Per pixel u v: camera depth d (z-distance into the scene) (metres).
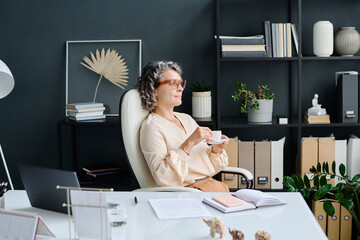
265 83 3.55
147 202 1.89
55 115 3.68
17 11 3.59
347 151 3.33
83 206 1.48
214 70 3.55
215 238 1.52
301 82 3.43
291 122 3.30
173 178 2.40
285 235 1.55
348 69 3.51
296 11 3.46
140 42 3.54
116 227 1.61
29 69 3.64
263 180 3.33
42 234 1.57
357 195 3.07
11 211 1.50
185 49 3.55
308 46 3.50
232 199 1.85
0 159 3.73
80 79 3.60
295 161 3.56
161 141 2.50
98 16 3.56
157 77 2.59
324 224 3.18
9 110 3.70
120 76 3.55
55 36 3.60
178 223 1.66
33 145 3.72
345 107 3.25
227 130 3.62
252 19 3.49
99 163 3.71
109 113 3.58
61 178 1.71
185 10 3.52
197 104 3.40
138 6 3.54
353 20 3.46
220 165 2.72
